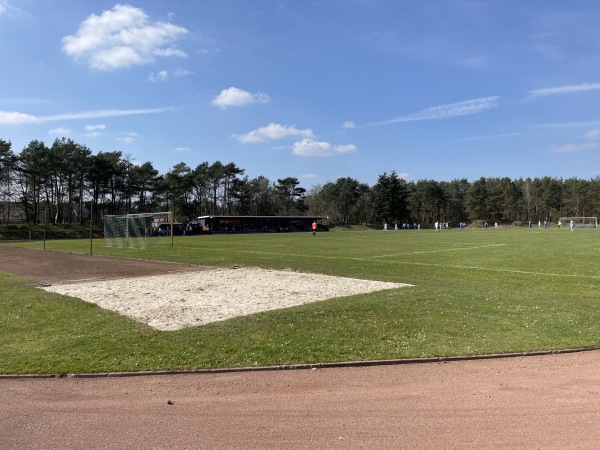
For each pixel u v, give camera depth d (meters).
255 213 135.00
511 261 24.45
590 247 35.22
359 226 130.12
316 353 7.88
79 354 7.96
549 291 14.31
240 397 6.05
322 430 4.98
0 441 4.80
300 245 42.72
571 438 4.70
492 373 6.94
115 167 94.31
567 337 8.84
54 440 4.82
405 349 8.09
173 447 4.61
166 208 116.62
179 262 26.48
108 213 103.00
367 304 12.30
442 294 13.73
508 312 11.07
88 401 5.98
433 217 151.12
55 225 86.81
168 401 5.93
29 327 10.08
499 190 144.75
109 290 15.97
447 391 6.18
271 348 8.17
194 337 9.05
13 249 41.66
